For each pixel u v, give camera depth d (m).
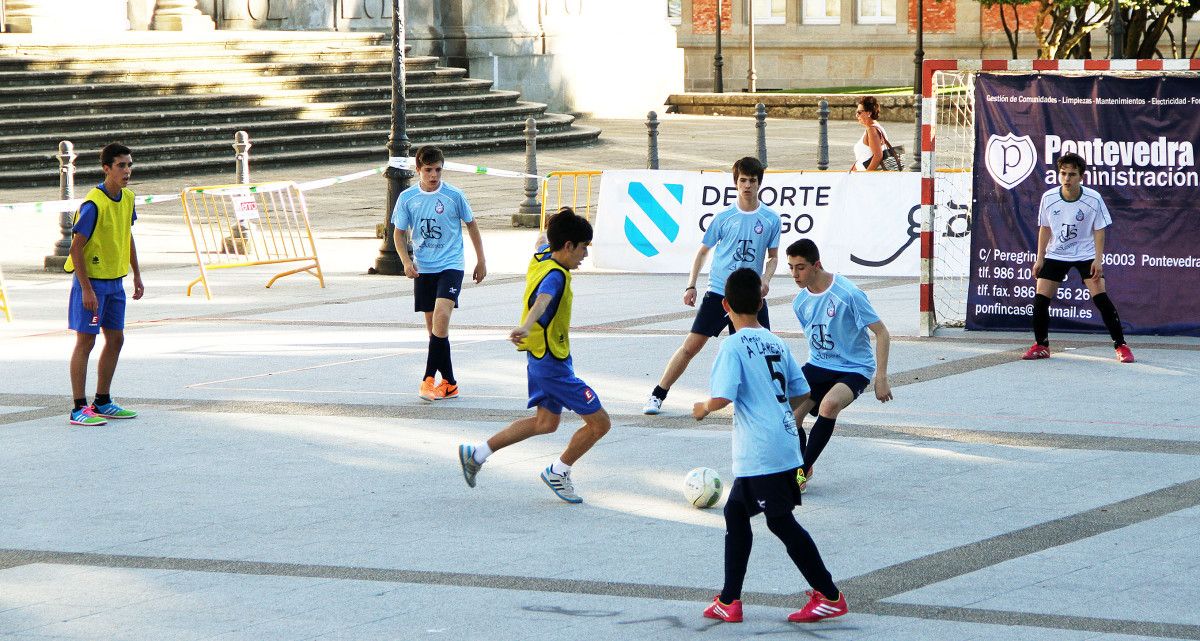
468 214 15.79
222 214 32.44
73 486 12.43
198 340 19.03
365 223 31.14
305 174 39.91
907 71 67.88
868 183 24.09
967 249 23.70
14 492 12.27
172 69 44.28
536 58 55.12
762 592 9.66
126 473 12.84
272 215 32.31
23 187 37.16
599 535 10.95
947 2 66.56
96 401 14.82
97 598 9.69
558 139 47.09
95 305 14.41
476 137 46.53
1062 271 17.06
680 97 60.62
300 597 9.65
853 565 10.14
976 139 18.98
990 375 16.38
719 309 14.56
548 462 13.13
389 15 53.53
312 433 14.17
